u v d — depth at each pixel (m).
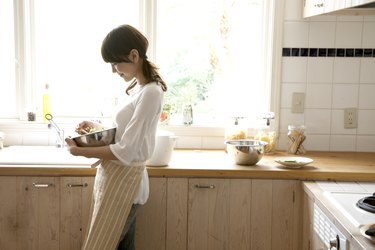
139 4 2.73
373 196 1.71
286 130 2.76
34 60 2.80
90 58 2.84
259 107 2.84
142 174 1.96
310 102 2.74
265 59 2.78
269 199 2.23
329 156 2.58
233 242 2.27
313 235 1.98
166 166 2.24
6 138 2.77
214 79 2.85
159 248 2.27
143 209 2.24
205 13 2.81
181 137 2.78
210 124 2.82
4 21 2.79
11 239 2.26
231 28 2.81
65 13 2.81
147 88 1.89
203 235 2.27
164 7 2.79
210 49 2.83
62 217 2.24
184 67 2.84
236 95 2.86
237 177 2.22
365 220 1.49
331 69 2.71
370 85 2.72
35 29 2.79
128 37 1.87
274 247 2.26
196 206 2.24
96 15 2.81
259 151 2.26
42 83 2.84
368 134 2.75
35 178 2.21
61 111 2.85
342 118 2.75
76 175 2.21
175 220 2.25
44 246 2.27
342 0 1.97
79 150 1.87
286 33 2.69
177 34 2.82
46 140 2.78
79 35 2.82
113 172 1.92
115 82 2.84
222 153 2.63
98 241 1.89
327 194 1.86
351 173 2.17
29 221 2.24
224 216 2.25
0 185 2.21
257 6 2.80
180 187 2.23
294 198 2.22
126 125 1.95
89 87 2.85
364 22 2.67
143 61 1.95
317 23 2.68
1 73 2.82
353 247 1.38
